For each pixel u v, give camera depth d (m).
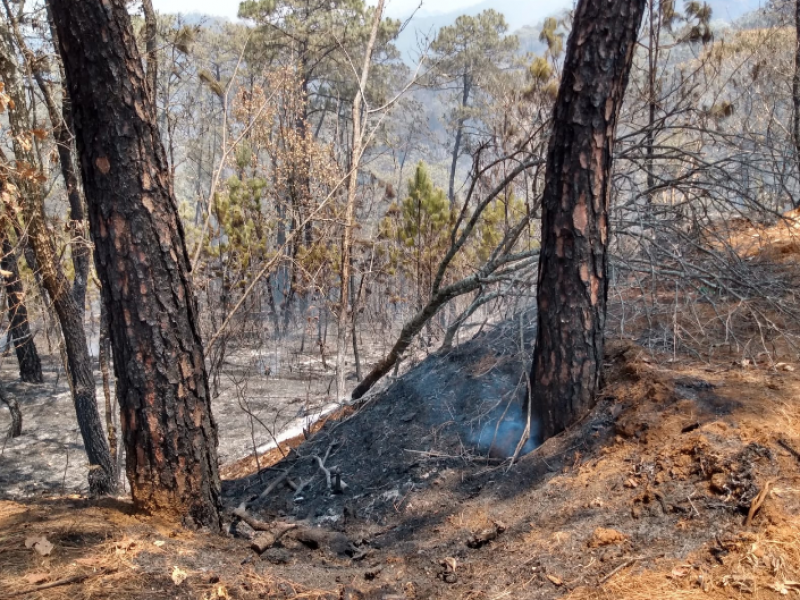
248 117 11.55
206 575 2.86
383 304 13.11
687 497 3.19
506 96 9.41
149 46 7.46
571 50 4.03
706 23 8.73
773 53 11.63
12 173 5.44
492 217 10.64
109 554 2.92
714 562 2.77
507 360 5.91
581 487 3.66
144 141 3.21
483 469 4.64
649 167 5.52
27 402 12.23
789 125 10.83
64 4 2.96
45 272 6.45
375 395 7.00
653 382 4.19
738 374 4.25
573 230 4.16
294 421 9.17
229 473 7.63
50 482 8.45
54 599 2.51
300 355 12.90
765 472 3.13
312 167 12.16
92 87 3.06
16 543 2.93
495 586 3.02
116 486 7.00
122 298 3.25
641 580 2.76
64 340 7.01
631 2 3.86
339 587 3.05
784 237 6.53
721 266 5.31
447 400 5.97
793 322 5.03
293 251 11.53
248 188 12.77
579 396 4.33
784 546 2.73
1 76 5.94
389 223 12.66
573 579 2.90
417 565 3.42
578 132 4.04
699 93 8.20
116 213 3.18
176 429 3.42
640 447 3.77
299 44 19.22
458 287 5.75
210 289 11.49
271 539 3.53
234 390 11.05
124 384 3.36
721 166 5.17
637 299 5.80
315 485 5.45
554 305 4.30
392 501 4.61
